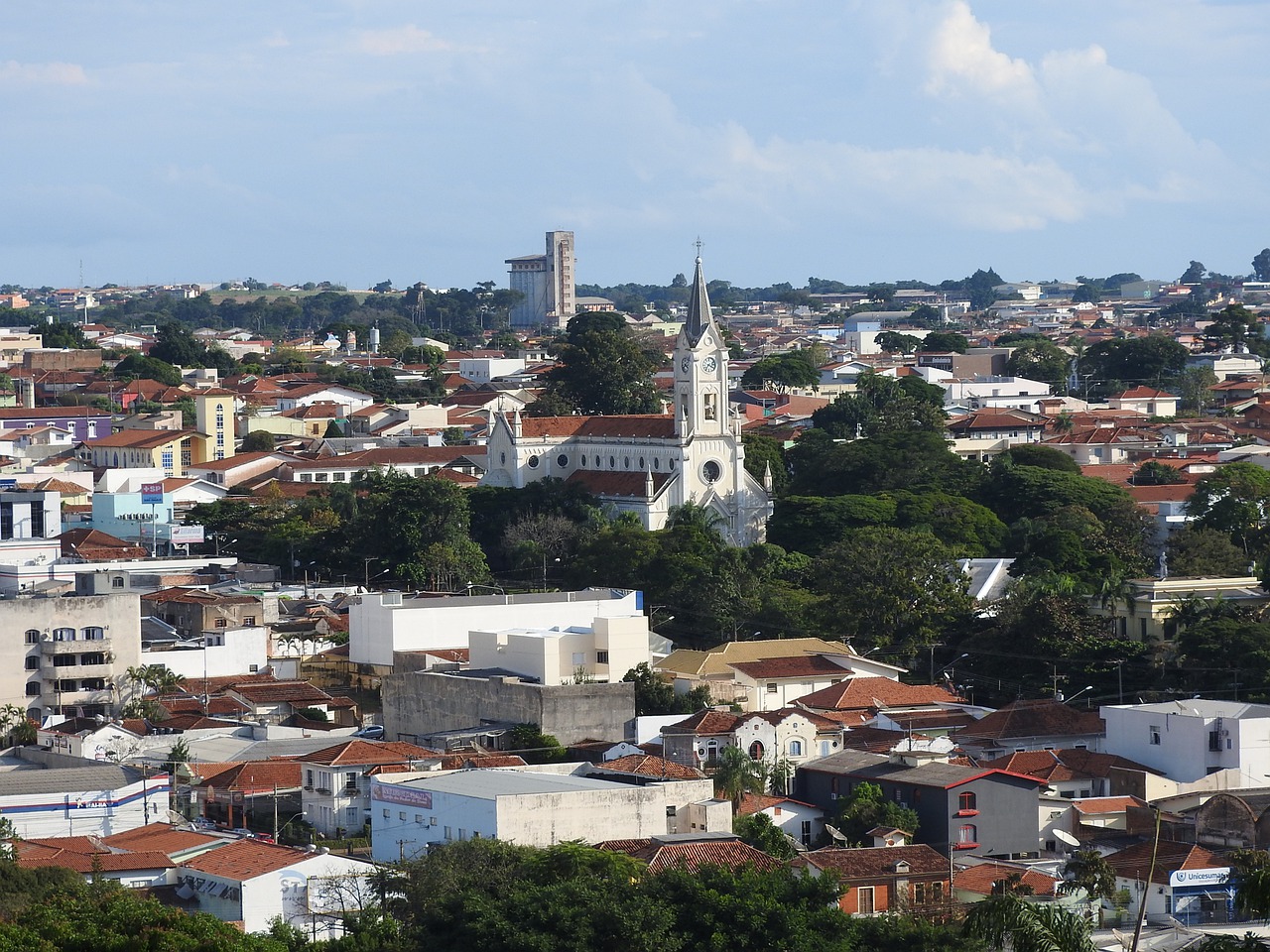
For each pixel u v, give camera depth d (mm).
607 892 174375
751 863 189500
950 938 170750
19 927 161000
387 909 186750
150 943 160750
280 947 166625
